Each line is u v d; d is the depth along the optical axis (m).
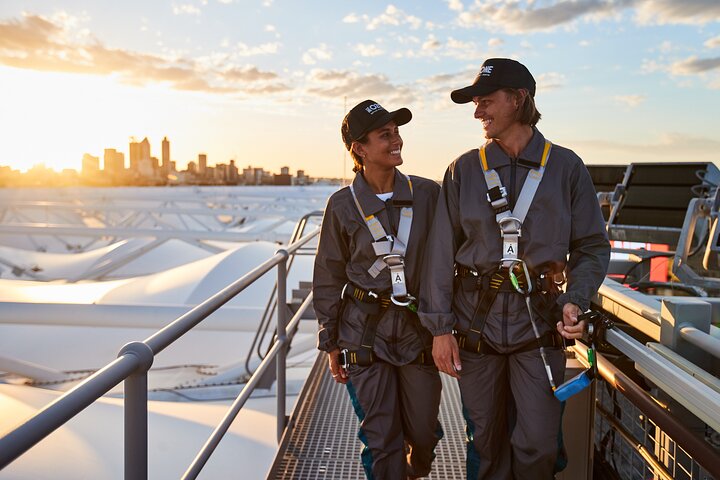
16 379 13.68
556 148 1.99
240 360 12.88
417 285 2.26
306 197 63.06
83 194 63.53
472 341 2.01
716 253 4.25
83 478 5.04
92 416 6.34
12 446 0.96
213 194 62.59
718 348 1.63
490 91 1.91
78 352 15.23
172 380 12.14
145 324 13.44
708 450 1.52
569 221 1.96
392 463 2.26
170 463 5.93
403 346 2.25
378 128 2.12
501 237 1.98
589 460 2.48
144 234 28.20
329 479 2.73
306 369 12.87
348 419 3.32
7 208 60.31
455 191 2.06
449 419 3.38
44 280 36.41
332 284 2.36
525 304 1.98
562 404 2.05
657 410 1.81
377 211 2.20
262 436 6.82
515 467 2.09
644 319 2.26
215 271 22.55
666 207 6.14
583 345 2.54
